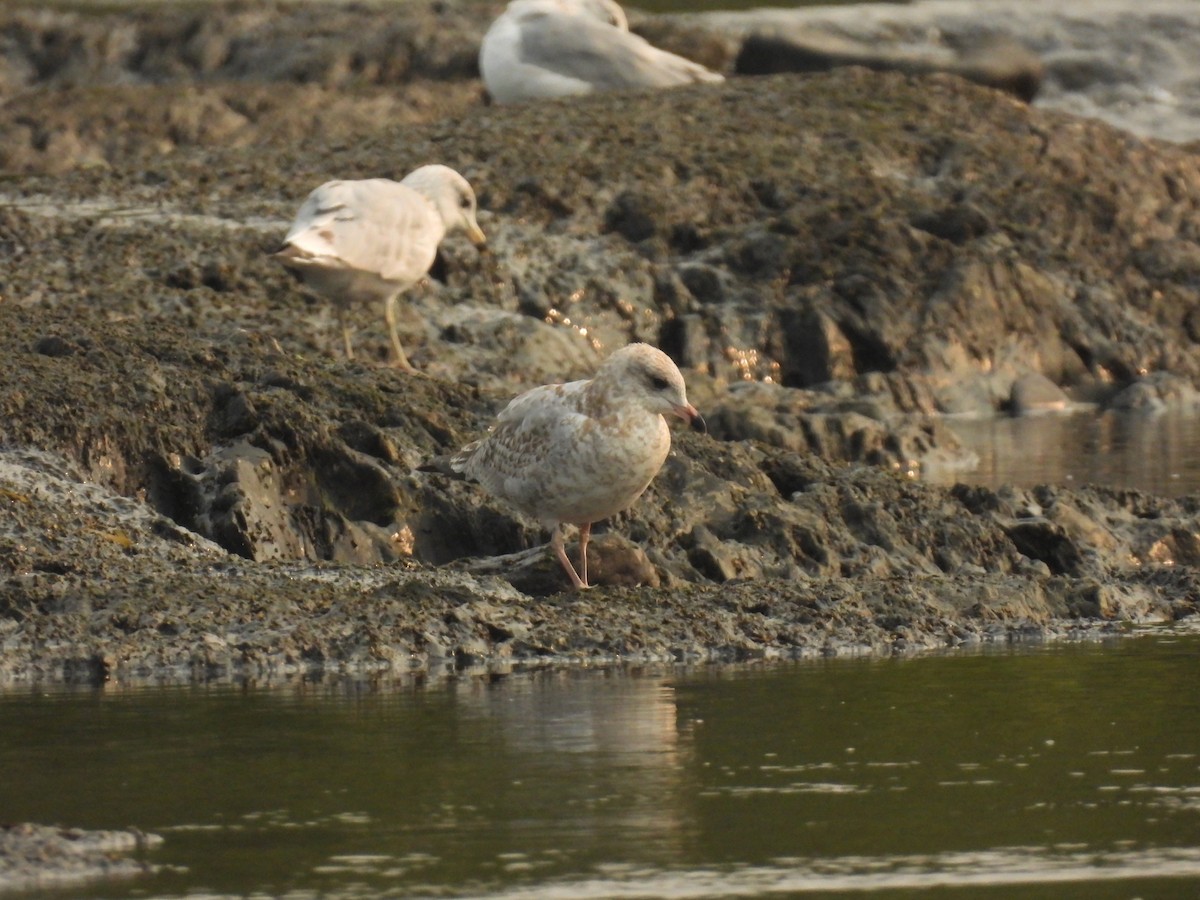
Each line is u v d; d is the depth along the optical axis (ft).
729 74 129.18
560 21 107.14
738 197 89.71
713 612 39.55
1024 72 118.11
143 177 88.12
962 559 46.24
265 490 44.32
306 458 45.42
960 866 24.18
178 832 25.62
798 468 49.60
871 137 96.73
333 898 22.99
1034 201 94.27
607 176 88.84
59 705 32.91
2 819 26.35
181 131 119.55
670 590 41.01
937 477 63.00
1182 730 31.19
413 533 44.98
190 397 46.78
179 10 143.64
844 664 36.86
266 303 70.13
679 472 47.32
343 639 36.81
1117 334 89.51
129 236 74.08
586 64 106.01
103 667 35.40
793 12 142.10
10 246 72.13
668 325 82.02
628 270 82.43
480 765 28.76
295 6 143.95
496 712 32.30
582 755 29.37
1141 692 34.12
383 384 51.80
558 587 41.11
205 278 71.46
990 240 89.51
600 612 39.22
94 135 117.50
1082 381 87.61
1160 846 25.00
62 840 24.99
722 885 23.40
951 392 83.51
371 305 71.67
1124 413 83.66
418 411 49.24
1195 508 51.65
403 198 61.98
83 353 48.96
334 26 139.85
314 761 29.09
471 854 24.58
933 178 95.55
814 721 31.78
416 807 26.66
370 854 24.63
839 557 44.93
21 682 34.88
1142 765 28.99
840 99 102.12
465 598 38.93
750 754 29.45
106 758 29.37
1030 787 27.68
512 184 87.04
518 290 79.56
